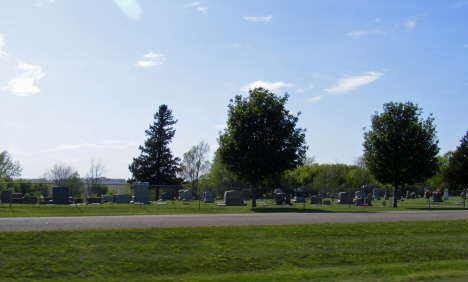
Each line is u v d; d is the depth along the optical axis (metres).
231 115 35.34
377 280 10.38
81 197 44.34
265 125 35.22
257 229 16.16
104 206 30.45
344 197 45.69
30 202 36.84
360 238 15.41
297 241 14.20
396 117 41.94
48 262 10.23
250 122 34.88
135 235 13.66
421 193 74.00
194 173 82.81
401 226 18.89
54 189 33.03
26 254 10.76
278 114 35.34
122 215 22.69
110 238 13.05
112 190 60.06
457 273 11.27
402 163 41.06
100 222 17.53
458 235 17.12
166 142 70.19
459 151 65.00
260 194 48.25
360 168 86.00
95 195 45.81
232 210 30.09
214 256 11.70
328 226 17.89
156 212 26.44
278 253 12.44
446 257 13.52
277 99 36.06
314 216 23.73
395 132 41.31
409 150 40.94
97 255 11.08
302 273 10.70
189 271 10.44
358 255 12.98
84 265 10.23
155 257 11.23
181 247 12.43
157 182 67.62
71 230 14.18
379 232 16.83
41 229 14.63
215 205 36.84
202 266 10.84
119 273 9.89
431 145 41.91
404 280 10.45
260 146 34.44
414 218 23.62
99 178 80.75
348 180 82.88
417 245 14.71
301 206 38.69
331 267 11.59
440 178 80.69
